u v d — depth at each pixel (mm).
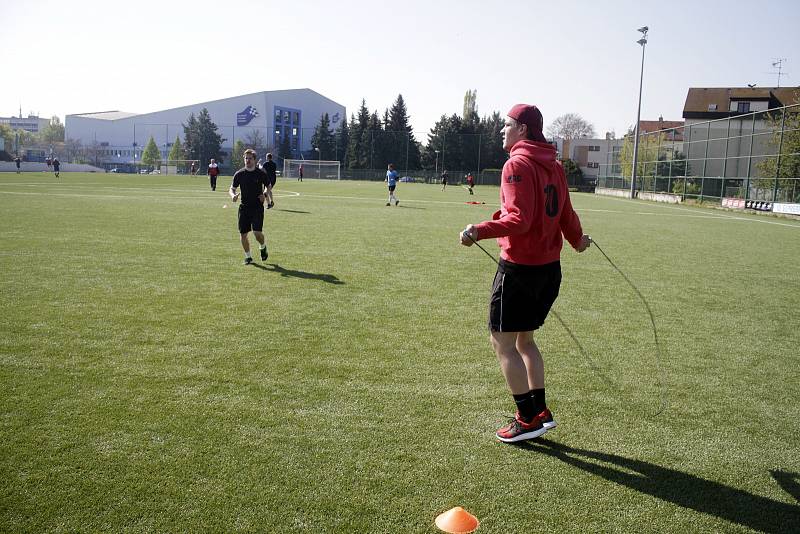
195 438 3668
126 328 5984
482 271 9867
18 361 4945
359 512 2951
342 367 5020
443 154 89875
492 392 4562
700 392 4754
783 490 3307
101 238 12406
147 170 100250
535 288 3660
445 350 5551
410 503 3045
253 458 3443
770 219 26938
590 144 96250
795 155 28625
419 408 4230
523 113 3719
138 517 2867
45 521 2820
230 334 5879
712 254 13266
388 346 5629
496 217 3793
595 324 6789
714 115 68812
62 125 159500
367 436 3770
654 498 3178
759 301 8289
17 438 3605
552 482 3305
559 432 3949
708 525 2955
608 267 10938
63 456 3408
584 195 56469
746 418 4270
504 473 3381
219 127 119062
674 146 43438
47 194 27141
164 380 4613
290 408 4156
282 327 6184
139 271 9008
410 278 9094
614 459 3598
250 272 9203
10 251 10508
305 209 22797
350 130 97000
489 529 2852
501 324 3684
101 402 4164
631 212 28656
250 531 2783
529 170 3533
